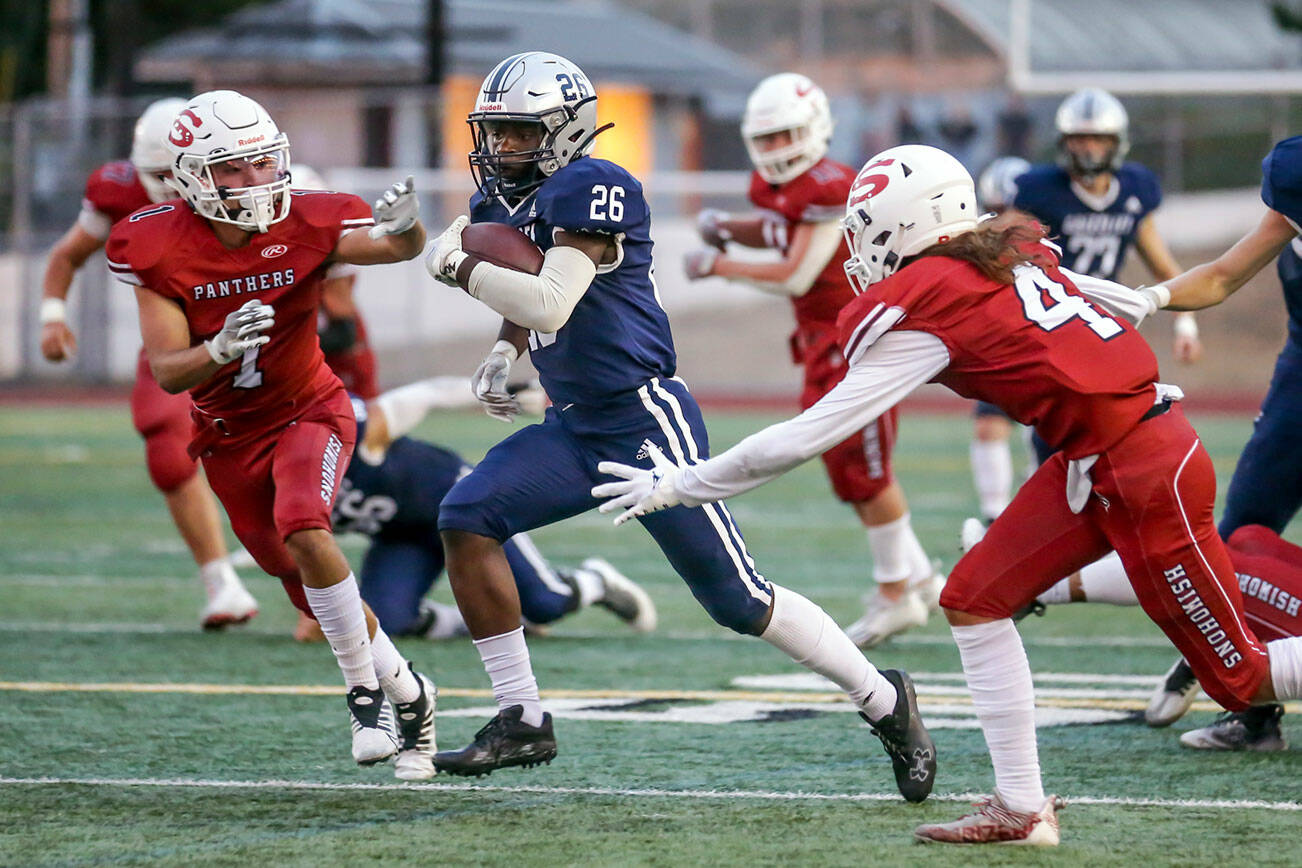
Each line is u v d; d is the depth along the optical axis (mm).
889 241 13188
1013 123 79750
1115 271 26516
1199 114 82875
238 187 14836
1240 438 48781
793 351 23625
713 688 19750
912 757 14398
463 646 22797
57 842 13211
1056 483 13297
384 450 22312
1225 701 13844
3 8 90688
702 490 12836
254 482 15953
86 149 68438
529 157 14617
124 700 18984
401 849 12977
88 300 68938
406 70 79750
